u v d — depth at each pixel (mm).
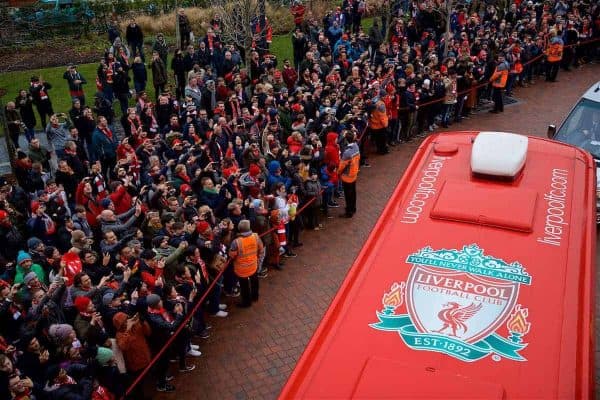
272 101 15414
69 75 17078
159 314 8445
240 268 10281
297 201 12188
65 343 7441
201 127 14375
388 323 5469
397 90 17297
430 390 4738
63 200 10875
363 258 6340
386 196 14617
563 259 6082
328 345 5293
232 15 19078
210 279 10148
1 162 15484
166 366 8734
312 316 10461
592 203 7070
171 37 26281
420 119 17984
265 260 11961
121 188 11047
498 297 5641
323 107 15609
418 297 5715
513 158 7273
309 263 12031
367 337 5340
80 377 7363
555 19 24172
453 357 5070
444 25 23891
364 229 13227
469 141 8367
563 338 5227
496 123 18859
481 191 7035
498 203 6793
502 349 5129
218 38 19719
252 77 18797
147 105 15281
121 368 8031
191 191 11242
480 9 27953
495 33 22688
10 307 8086
